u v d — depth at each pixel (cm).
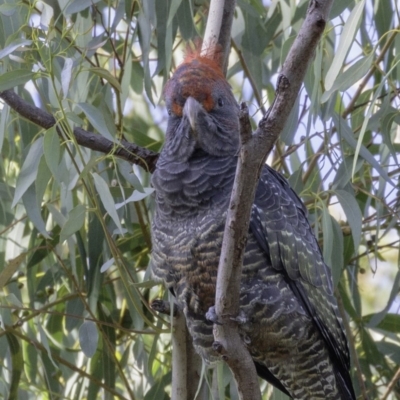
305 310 930
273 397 1057
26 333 1161
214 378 1017
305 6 1092
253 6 1169
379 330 1148
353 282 1144
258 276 905
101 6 1130
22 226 1122
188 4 1015
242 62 1149
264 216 911
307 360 955
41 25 873
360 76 919
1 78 815
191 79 930
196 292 909
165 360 1165
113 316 1148
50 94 920
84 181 902
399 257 1091
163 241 920
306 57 644
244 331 917
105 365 1127
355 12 879
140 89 1212
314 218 1108
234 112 944
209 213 884
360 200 1145
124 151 956
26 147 1028
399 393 1141
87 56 985
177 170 909
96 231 1055
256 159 672
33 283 1145
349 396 991
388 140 1004
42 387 1173
